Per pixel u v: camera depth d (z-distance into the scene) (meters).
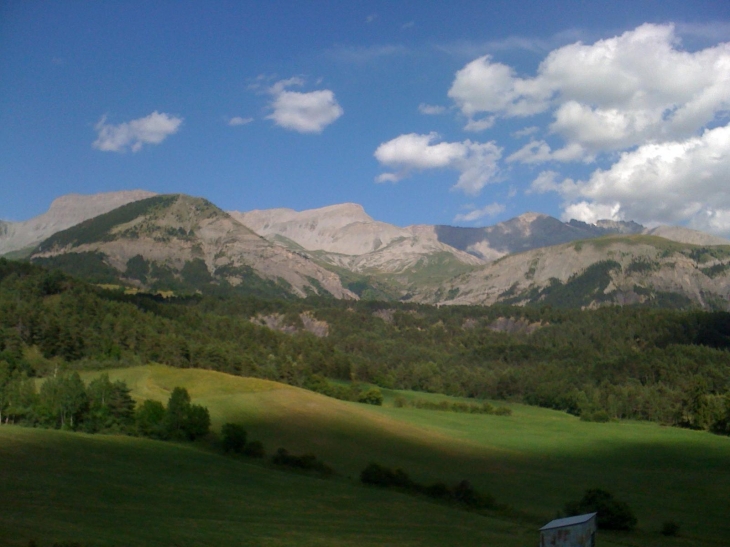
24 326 158.88
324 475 92.06
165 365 154.75
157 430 102.06
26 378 117.19
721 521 81.94
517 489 95.00
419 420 147.88
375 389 173.62
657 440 144.38
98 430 102.19
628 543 67.94
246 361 172.88
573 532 48.03
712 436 151.88
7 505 57.75
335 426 121.75
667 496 96.69
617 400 186.50
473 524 70.75
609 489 99.50
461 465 109.25
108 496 66.69
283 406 128.25
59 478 70.94
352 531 63.53
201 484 77.94
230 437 99.00
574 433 149.38
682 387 197.38
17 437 86.19
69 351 153.38
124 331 172.25
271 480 84.62
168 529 56.16
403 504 78.81
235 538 56.16
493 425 153.00
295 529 62.28
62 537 47.38
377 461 104.31
